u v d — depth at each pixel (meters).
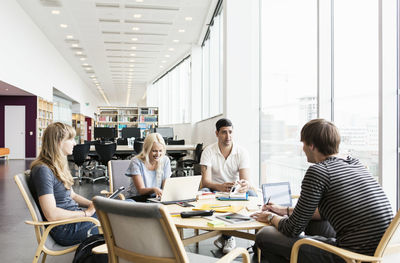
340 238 1.63
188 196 2.40
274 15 5.18
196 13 8.91
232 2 5.87
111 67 16.19
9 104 12.89
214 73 9.06
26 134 13.02
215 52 8.94
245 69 5.86
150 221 1.31
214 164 3.41
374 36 2.82
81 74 18.73
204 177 3.33
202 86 11.30
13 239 3.33
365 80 2.90
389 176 2.38
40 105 13.20
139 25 9.89
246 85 5.86
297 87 4.32
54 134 2.24
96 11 8.83
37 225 2.05
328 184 1.63
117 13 8.95
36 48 11.21
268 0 5.52
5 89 10.23
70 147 2.34
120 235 1.44
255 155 5.83
